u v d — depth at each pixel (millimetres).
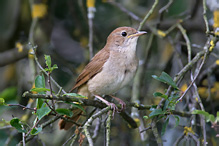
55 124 10914
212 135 9852
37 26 11539
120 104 8383
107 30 12820
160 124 10461
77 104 6801
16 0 12727
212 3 10344
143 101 10977
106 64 9102
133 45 9320
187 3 12555
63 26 13367
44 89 6281
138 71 11109
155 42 12555
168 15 12805
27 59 12117
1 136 10180
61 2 13234
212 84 10734
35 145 9391
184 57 11930
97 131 9383
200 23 11531
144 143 9273
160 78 6930
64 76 11914
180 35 11672
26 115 9703
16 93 10297
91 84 9242
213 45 7953
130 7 12977
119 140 10719
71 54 13031
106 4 13133
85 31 13211
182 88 9766
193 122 8258
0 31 12930
